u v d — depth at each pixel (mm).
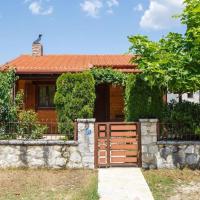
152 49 11867
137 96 12391
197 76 11320
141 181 10398
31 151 12086
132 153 12375
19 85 19156
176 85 11586
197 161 11977
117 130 12312
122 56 24078
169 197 9023
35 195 9211
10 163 12078
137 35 11945
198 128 11984
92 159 11992
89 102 13000
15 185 10141
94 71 17922
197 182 10383
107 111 20250
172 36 12594
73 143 11992
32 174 11352
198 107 12320
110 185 9984
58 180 10648
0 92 13000
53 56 24281
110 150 12258
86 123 12055
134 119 12430
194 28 11609
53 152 12047
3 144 12109
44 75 18391
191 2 12305
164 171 11609
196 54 11562
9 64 19344
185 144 12000
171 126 12242
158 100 12336
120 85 18219
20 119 13094
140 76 12414
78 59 22484
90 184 9977
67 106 12906
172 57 11711
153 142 12023
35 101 19203
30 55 24766
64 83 13070
